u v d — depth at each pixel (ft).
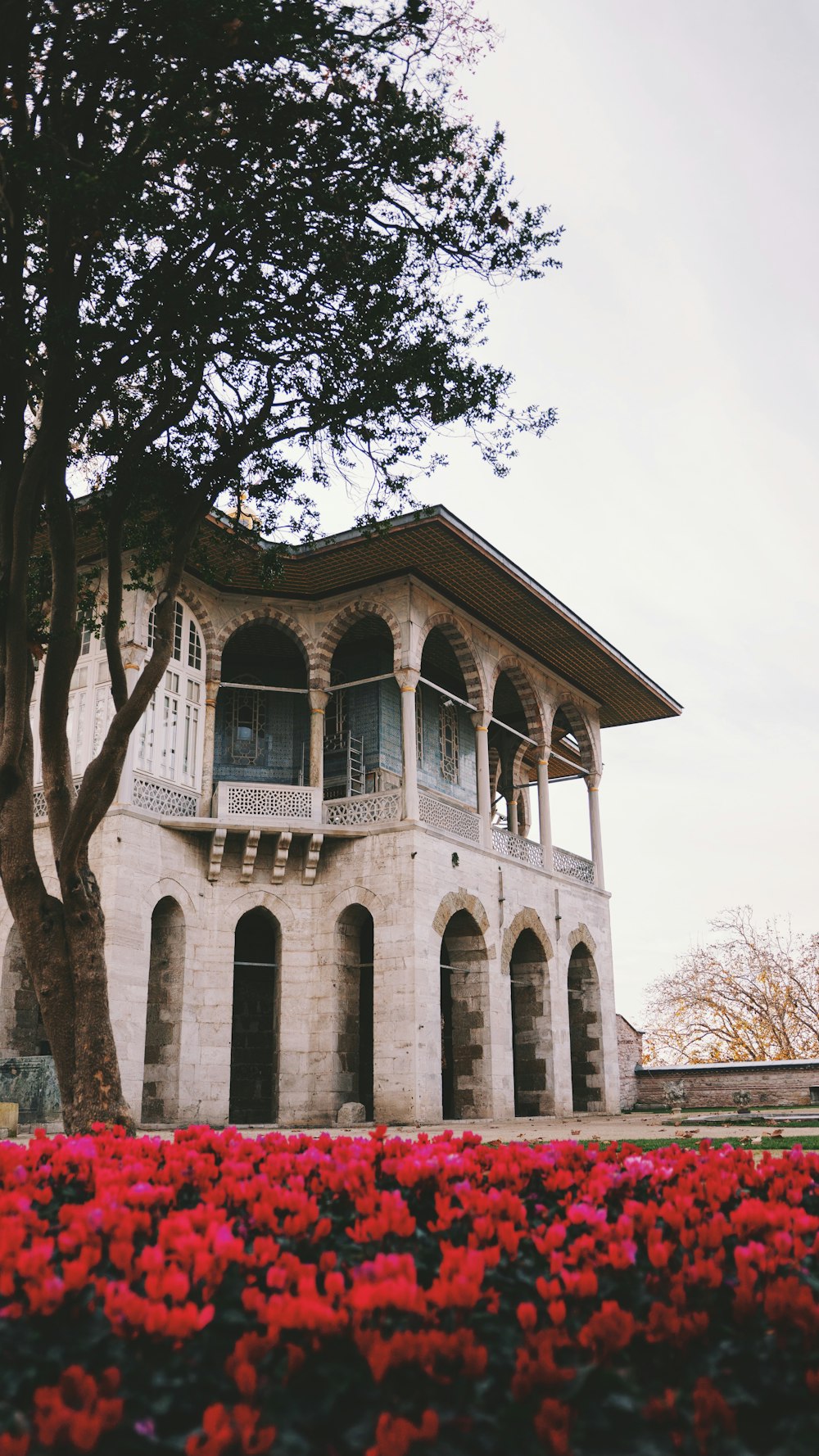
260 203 39.17
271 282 41.75
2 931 78.18
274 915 82.17
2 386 38.27
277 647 95.71
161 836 77.56
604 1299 10.49
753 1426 8.40
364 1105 82.43
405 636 84.43
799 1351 9.11
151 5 35.63
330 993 81.15
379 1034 78.74
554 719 117.91
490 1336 9.55
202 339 40.45
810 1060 106.63
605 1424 8.05
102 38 36.45
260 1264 10.80
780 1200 15.01
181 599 83.51
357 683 86.89
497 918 90.07
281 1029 80.33
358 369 42.93
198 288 40.06
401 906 80.18
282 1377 8.55
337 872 83.61
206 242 39.52
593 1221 12.35
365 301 41.65
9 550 38.70
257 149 38.83
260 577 50.55
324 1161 17.11
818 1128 63.87
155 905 76.07
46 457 36.63
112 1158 18.56
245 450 42.75
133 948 73.20
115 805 74.54
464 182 41.16
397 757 94.68
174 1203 14.80
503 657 97.50
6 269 37.52
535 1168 16.93
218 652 85.51
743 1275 9.97
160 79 37.50
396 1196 13.01
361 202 40.34
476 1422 7.96
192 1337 9.25
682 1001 160.86
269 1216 12.55
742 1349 9.18
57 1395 7.60
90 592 51.80
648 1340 9.32
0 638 39.24
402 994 78.48
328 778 93.61
